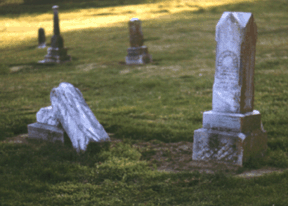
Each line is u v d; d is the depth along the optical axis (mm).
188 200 4406
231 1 47031
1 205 4246
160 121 8719
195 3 49875
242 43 5383
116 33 31109
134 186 4832
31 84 15336
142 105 10891
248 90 5695
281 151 5973
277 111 8883
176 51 22750
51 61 21234
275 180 4742
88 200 4445
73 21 43875
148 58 20078
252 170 5309
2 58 23062
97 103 11531
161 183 4852
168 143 6941
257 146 5750
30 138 7297
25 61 21625
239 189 4531
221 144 5605
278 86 12031
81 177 5168
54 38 21328
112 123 8188
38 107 11117
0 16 50438
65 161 5824
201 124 8297
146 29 31516
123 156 6070
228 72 5602
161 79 15297
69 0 59031
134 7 51469
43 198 4445
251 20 5457
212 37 27172
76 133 6363
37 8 55062
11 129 8031
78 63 20734
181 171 5344
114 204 4344
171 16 40719
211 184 4781
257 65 16375
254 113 5816
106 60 21141
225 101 5688
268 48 21188
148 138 7227
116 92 13484
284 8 40312
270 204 4035
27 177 5121
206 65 18188
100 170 5324
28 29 39688
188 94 12266
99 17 45562
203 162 5738
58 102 6879
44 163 5672
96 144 6340
